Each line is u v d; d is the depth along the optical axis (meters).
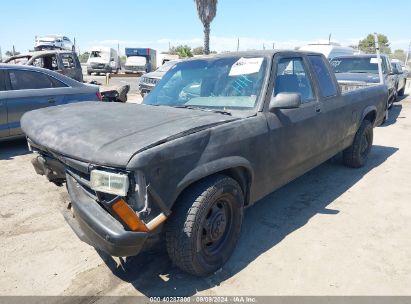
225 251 2.91
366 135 5.51
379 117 5.96
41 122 3.03
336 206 4.16
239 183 3.06
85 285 2.73
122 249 2.25
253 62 3.52
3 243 3.30
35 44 26.16
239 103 3.30
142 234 2.26
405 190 4.66
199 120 2.76
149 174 2.25
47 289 2.68
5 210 4.00
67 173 2.66
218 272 2.87
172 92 3.79
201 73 3.75
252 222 3.75
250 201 3.17
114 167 2.23
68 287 2.70
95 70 31.00
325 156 4.38
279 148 3.34
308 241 3.35
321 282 2.75
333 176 5.20
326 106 4.12
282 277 2.81
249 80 3.41
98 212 2.38
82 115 3.01
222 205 2.87
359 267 2.94
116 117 2.87
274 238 3.41
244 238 3.41
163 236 2.67
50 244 3.29
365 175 5.25
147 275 2.85
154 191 2.29
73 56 13.41
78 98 7.17
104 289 2.68
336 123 4.37
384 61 10.88
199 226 2.56
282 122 3.35
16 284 2.73
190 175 2.47
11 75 6.34
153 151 2.26
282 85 3.52
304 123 3.66
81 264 2.99
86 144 2.41
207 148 2.59
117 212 2.21
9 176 5.16
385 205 4.18
